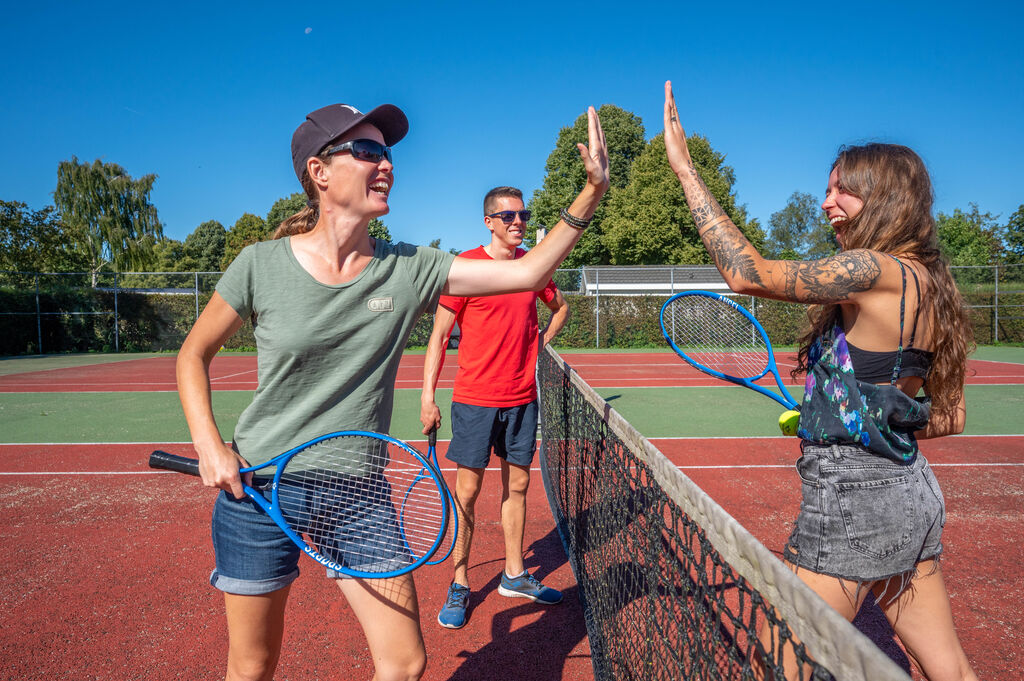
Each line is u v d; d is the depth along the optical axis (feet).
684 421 29.37
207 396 5.64
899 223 5.71
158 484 19.33
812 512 5.87
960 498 17.29
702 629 4.58
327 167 5.75
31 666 9.62
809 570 5.88
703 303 12.35
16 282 78.02
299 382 5.93
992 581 12.19
